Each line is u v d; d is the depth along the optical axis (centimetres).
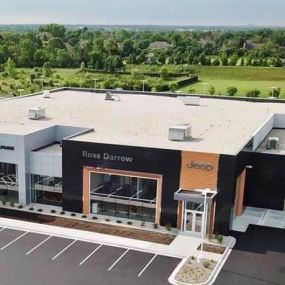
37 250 3800
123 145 4334
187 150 4175
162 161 4231
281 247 3950
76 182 4538
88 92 8238
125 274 3466
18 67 17588
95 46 19488
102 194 4506
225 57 17438
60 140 5291
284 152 4847
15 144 4688
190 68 16825
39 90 12475
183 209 4194
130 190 4425
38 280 3350
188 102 7062
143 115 6147
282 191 4753
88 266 3566
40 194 4803
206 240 4031
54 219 4409
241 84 14750
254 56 19325
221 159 4056
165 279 3406
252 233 4194
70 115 6031
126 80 13538
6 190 4834
